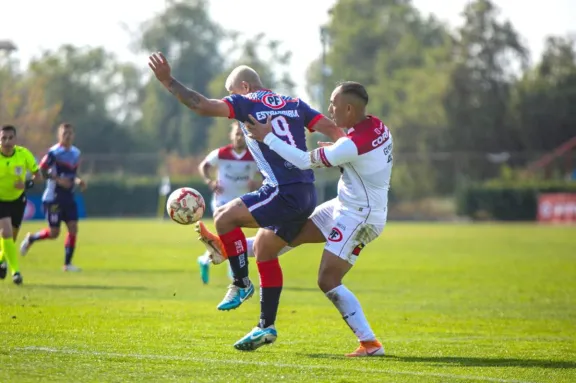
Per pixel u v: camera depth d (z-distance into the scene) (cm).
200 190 14912
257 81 2200
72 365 1800
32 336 2188
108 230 9906
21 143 16300
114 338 2211
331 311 3092
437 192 17788
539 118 19812
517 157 17962
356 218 2089
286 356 2030
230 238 2141
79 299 3181
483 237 9400
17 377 1656
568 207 14238
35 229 9150
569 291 4056
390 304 3425
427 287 4181
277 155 2114
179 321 2652
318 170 12369
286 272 5053
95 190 15625
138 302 3167
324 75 11925
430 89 19475
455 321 2908
